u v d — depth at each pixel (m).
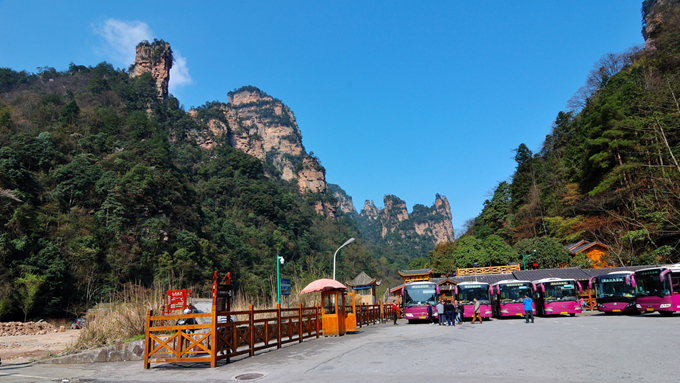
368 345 13.70
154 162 98.75
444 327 22.47
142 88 167.75
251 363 10.92
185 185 105.38
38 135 89.56
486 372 8.18
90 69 178.62
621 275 26.25
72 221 65.06
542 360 9.34
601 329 16.33
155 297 16.11
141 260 67.19
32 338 25.80
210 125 194.88
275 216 147.00
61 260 52.94
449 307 23.92
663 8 72.12
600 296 27.17
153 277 66.00
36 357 15.04
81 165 81.38
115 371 10.90
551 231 55.62
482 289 28.48
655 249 41.03
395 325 26.73
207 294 71.38
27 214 57.06
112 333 14.66
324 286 17.77
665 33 58.69
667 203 39.16
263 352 13.08
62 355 13.38
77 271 55.88
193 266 74.12
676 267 22.25
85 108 127.00
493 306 32.44
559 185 60.22
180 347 11.12
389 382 7.47
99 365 12.16
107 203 74.25
